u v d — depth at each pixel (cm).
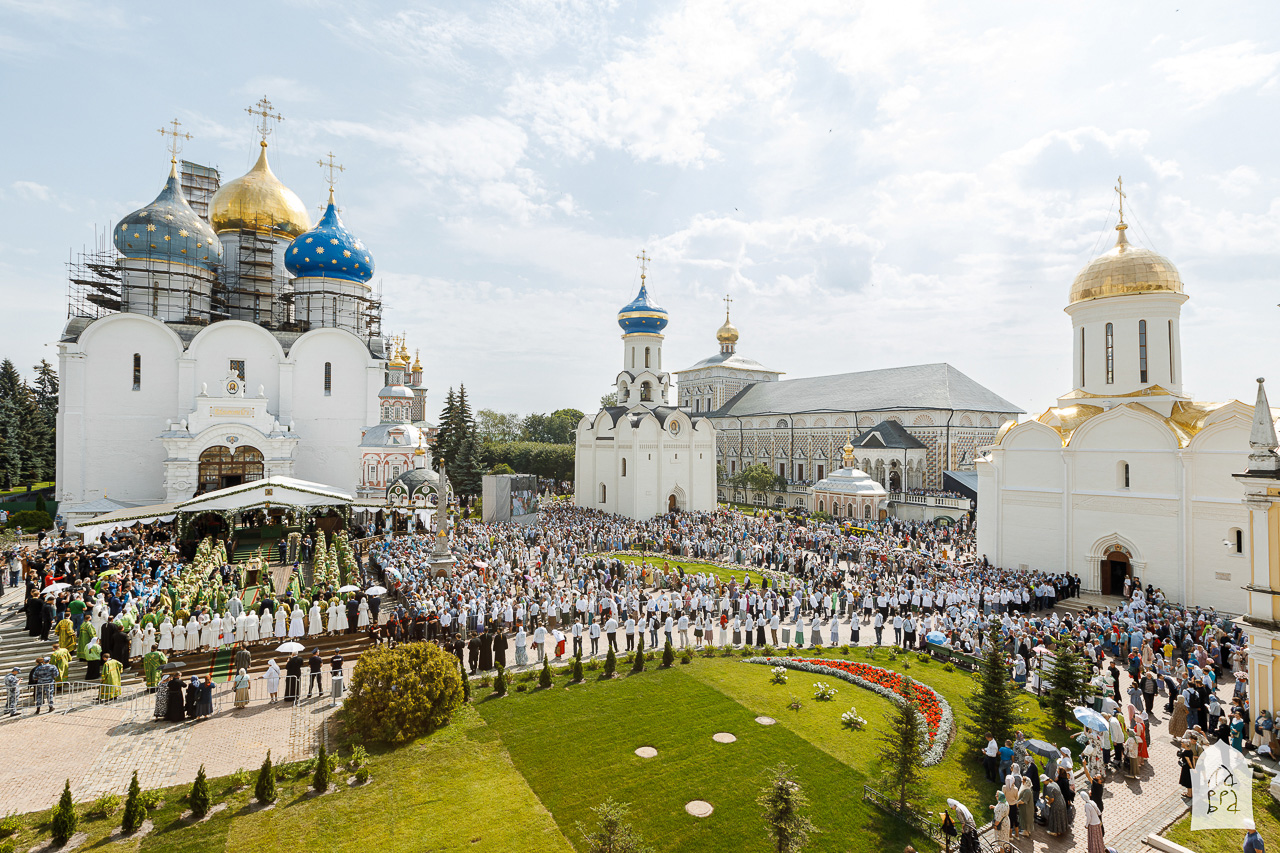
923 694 2123
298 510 3859
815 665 2442
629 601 3009
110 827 1405
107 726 1897
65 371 4512
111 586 2444
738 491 8988
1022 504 3816
